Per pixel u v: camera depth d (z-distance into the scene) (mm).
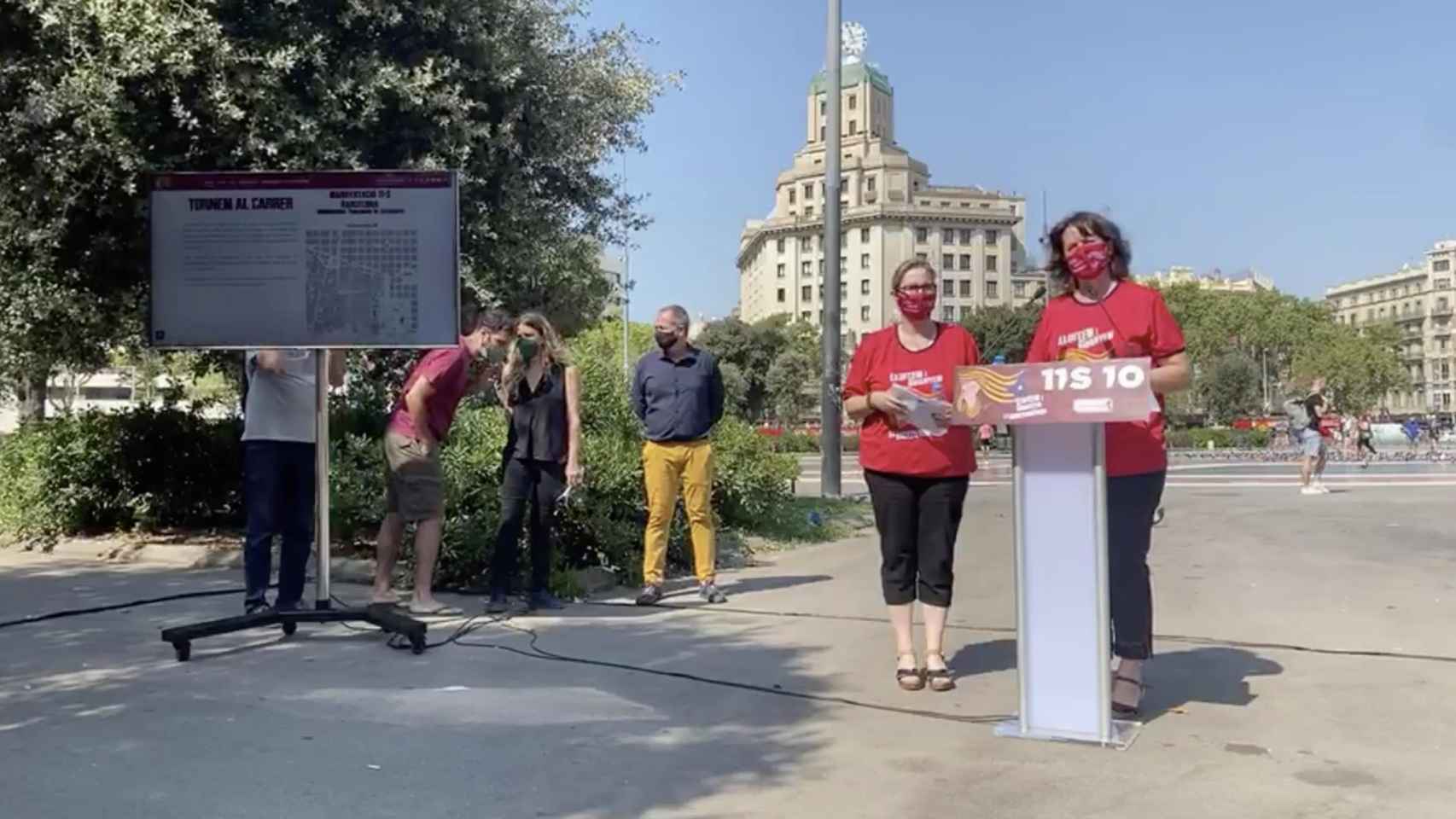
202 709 4656
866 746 4258
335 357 6691
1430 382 180125
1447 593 7434
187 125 8797
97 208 9109
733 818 3529
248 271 5809
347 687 5047
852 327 140625
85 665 5422
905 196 140000
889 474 5113
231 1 9016
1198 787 3791
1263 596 7359
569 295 12633
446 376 6566
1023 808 3617
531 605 7008
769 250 149375
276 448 6285
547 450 6949
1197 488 17750
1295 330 82812
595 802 3654
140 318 10727
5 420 30266
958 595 7637
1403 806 3600
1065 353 4676
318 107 9297
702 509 7344
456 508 7719
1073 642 4324
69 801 3586
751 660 5617
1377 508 13711
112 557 9078
